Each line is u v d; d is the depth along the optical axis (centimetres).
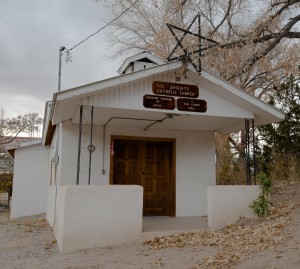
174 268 567
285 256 549
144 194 1091
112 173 1026
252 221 842
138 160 1098
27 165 1529
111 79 802
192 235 795
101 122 1002
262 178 902
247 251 611
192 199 1089
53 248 780
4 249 812
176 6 1434
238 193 879
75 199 732
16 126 3491
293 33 1334
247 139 959
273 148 1390
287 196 1061
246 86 1855
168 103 865
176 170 1090
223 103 916
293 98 1370
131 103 835
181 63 857
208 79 871
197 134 1125
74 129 1012
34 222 1284
